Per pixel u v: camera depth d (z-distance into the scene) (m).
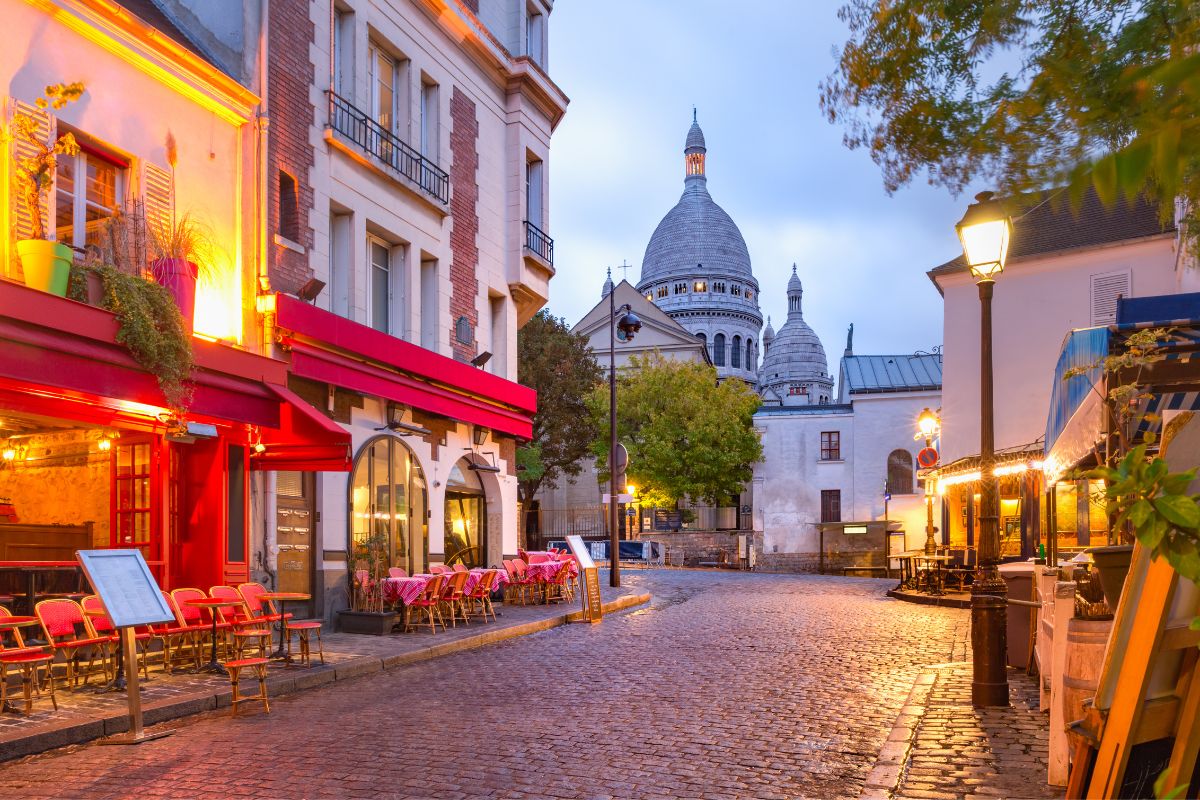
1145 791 3.24
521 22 21.75
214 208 12.68
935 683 9.35
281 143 14.09
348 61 15.95
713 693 9.14
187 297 11.24
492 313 21.16
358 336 14.98
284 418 12.76
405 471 17.08
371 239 16.89
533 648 12.91
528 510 49.69
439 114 18.53
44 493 12.09
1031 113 2.52
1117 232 27.03
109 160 11.18
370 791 5.93
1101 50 2.38
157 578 11.10
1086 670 4.73
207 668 10.37
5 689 8.05
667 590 23.67
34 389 9.30
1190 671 3.19
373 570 15.05
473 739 7.30
